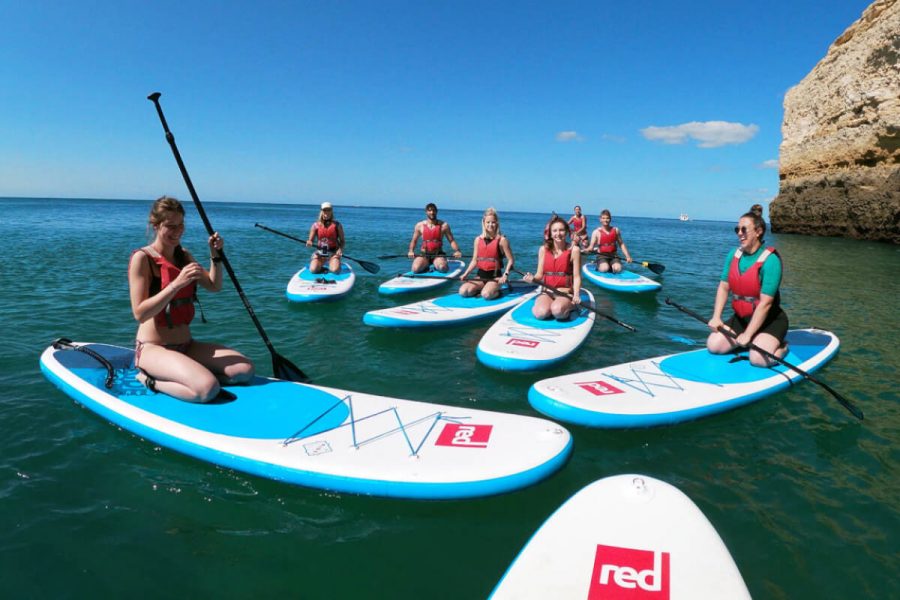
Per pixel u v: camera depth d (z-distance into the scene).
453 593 2.19
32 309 6.48
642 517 2.27
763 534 2.58
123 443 3.28
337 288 7.86
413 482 2.66
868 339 6.11
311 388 3.66
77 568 2.26
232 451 2.94
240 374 3.61
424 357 5.20
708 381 4.18
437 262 9.45
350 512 2.71
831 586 2.25
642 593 1.90
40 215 33.38
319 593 2.17
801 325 6.87
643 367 4.42
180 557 2.36
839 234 23.78
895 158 20.58
